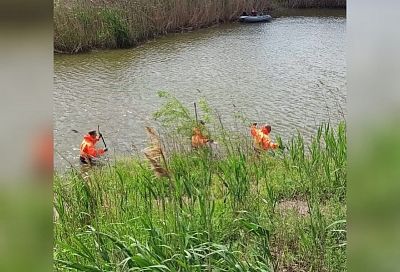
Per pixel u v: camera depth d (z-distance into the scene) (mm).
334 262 2490
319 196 3156
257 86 7297
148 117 5984
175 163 3135
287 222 2818
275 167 3664
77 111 6402
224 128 4254
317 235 2625
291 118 5641
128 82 7871
